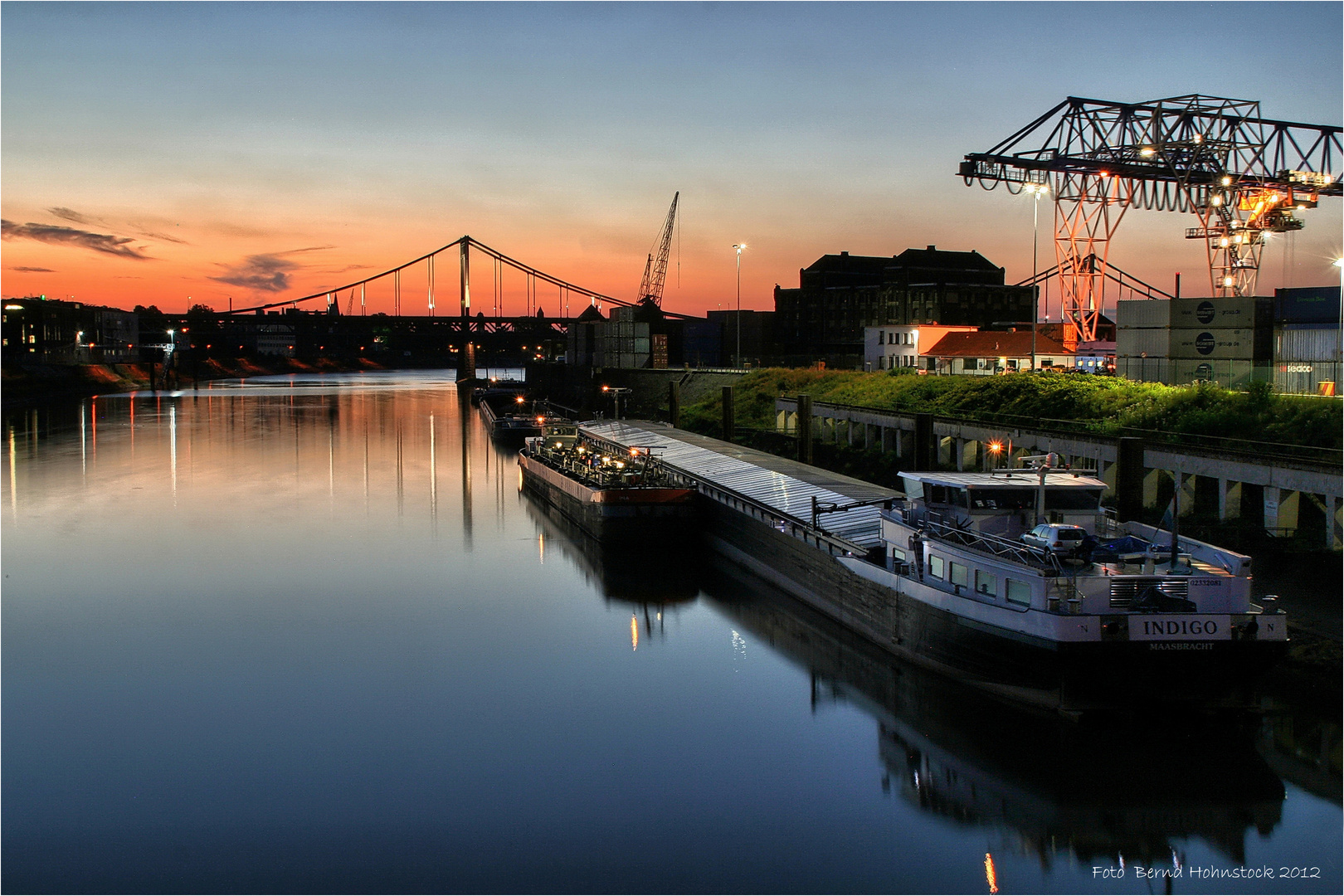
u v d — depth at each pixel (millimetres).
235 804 30797
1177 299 83188
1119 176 103562
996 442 51625
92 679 41156
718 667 41750
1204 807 29859
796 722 36312
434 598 52438
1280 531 47906
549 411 176625
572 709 37656
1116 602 32312
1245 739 32625
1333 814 29391
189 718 37156
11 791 31641
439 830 29375
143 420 161250
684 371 162250
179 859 27859
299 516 75875
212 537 68250
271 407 193750
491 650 44156
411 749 34500
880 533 45188
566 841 28766
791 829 29406
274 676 41406
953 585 36719
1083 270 109562
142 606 51406
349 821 29844
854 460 88000
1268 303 79500
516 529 70375
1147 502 57594
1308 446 54469
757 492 60594
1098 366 106625
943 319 178125
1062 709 32406
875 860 27797
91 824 29703
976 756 33469
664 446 86625
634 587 54250
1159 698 32219
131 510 78375
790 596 51000
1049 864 27672
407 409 188375
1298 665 37188
